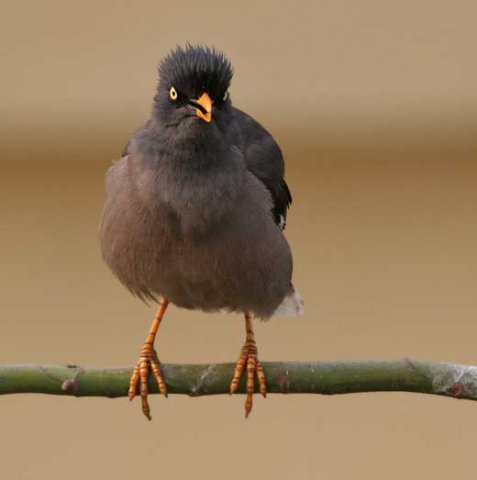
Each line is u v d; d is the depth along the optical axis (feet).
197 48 36.83
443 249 64.44
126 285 37.73
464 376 33.55
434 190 65.00
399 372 33.91
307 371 34.76
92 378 34.45
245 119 38.32
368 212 65.05
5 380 33.53
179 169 35.65
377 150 65.26
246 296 37.22
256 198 36.42
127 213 36.14
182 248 36.04
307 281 63.72
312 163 65.26
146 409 35.19
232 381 35.47
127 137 64.80
